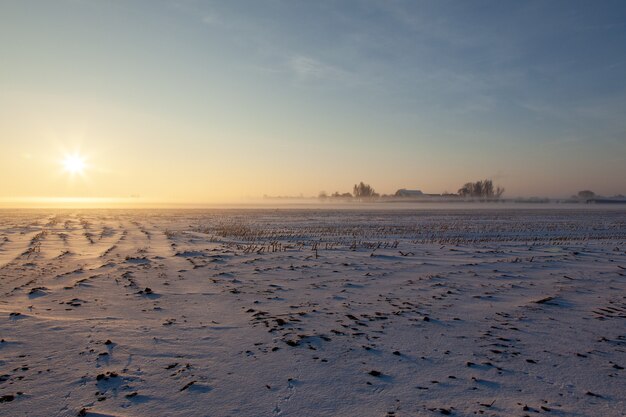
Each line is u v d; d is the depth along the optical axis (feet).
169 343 19.49
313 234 88.58
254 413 13.20
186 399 14.08
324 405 13.71
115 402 13.87
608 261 46.98
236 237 78.02
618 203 511.40
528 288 32.50
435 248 60.64
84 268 40.24
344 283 34.14
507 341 20.13
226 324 22.54
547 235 91.97
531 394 14.57
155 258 47.55
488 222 141.18
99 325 22.09
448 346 19.40
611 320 23.81
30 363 17.01
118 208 287.48
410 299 28.68
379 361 17.49
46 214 180.75
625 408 13.57
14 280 34.22
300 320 23.35
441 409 13.46
